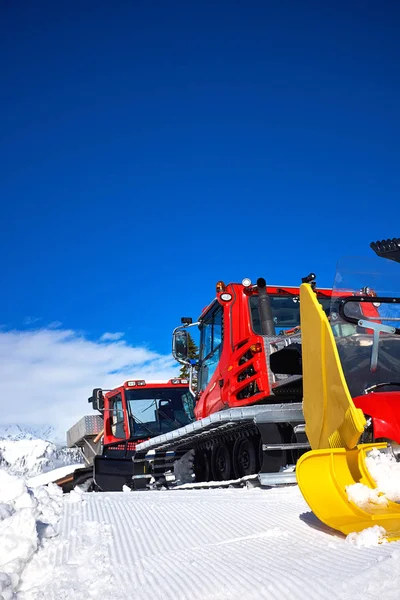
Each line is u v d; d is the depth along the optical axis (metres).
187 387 15.12
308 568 2.76
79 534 3.99
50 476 14.13
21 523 3.39
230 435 8.95
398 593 2.21
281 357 6.13
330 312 4.66
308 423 4.17
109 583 3.04
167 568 3.19
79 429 16.81
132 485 11.80
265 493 6.05
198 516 4.63
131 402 14.57
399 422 3.69
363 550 2.91
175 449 10.88
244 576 2.83
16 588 3.08
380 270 4.77
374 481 3.48
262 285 8.43
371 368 4.48
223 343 9.11
